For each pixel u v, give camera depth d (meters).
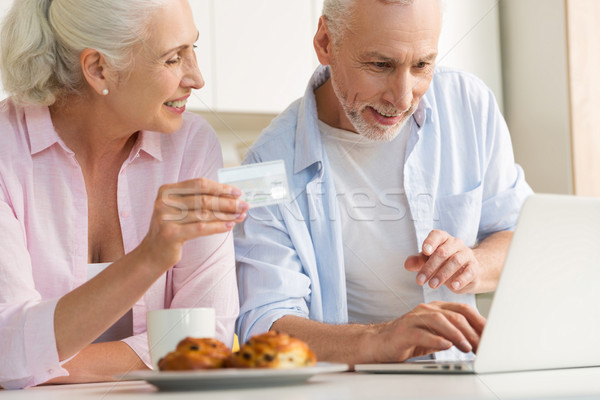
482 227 1.29
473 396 0.46
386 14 1.00
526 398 0.48
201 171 1.10
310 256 1.14
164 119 0.99
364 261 1.20
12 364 0.80
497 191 1.29
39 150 0.99
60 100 1.00
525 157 2.54
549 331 0.67
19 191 0.97
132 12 0.91
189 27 0.95
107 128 1.00
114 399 0.50
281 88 2.08
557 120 2.43
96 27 0.92
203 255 1.05
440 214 1.23
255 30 2.06
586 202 0.61
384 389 0.51
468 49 2.52
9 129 1.00
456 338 0.77
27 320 0.80
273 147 1.18
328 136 1.20
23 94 0.98
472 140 1.26
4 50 0.98
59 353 0.81
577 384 0.56
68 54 0.96
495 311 0.63
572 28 2.38
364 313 1.21
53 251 1.00
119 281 0.77
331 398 0.45
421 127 1.21
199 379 0.52
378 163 1.20
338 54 1.09
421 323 0.79
